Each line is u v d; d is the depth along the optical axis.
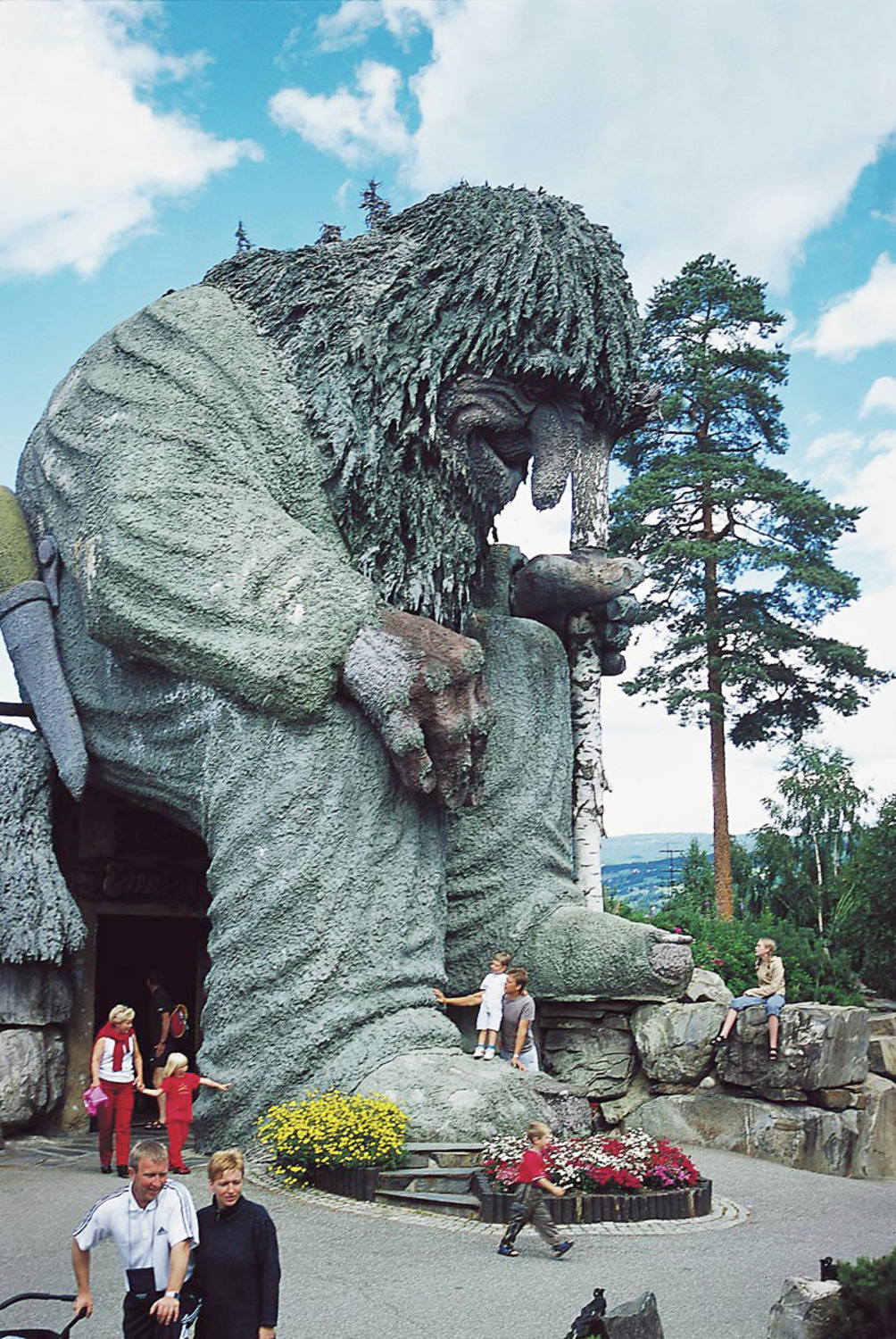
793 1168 13.38
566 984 15.00
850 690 28.27
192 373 14.21
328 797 12.94
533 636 16.58
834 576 27.91
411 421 14.43
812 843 34.31
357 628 13.17
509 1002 13.12
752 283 30.05
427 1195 10.21
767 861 34.72
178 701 13.62
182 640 13.12
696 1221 10.11
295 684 12.86
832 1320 6.42
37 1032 14.16
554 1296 7.78
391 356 14.55
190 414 14.02
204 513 13.45
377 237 15.40
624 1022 15.12
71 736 14.41
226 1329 5.42
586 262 15.30
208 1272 5.46
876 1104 14.07
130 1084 11.66
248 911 12.73
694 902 31.14
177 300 14.96
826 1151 13.52
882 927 25.97
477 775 13.46
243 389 14.16
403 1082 11.79
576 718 17.69
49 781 14.82
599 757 17.70
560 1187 10.09
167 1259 5.51
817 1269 8.56
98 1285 7.94
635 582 17.23
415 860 13.37
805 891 32.94
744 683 28.61
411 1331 7.13
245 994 12.59
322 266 15.03
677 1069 14.60
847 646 28.12
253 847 12.86
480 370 14.76
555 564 17.17
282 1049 12.33
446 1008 15.31
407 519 14.48
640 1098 14.88
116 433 14.20
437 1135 11.38
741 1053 14.33
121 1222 5.55
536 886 15.66
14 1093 13.68
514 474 15.65
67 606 14.88
